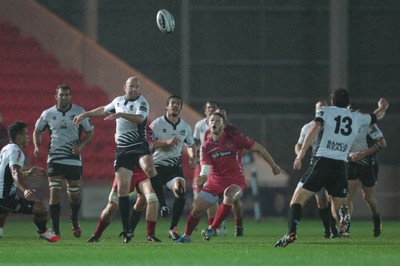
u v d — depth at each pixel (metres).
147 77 119.50
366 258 38.25
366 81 119.31
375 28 119.19
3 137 60.81
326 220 58.03
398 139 115.81
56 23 119.06
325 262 36.09
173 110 56.03
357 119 45.44
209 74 119.62
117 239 56.31
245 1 119.81
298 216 45.00
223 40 119.62
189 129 56.78
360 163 60.09
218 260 37.06
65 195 95.06
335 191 45.56
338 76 117.56
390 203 109.12
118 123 50.00
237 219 63.22
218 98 119.56
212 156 49.22
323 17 119.56
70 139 59.06
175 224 55.44
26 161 101.75
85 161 107.12
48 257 38.97
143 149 49.81
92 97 114.81
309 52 119.56
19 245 48.72
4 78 115.31
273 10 119.75
